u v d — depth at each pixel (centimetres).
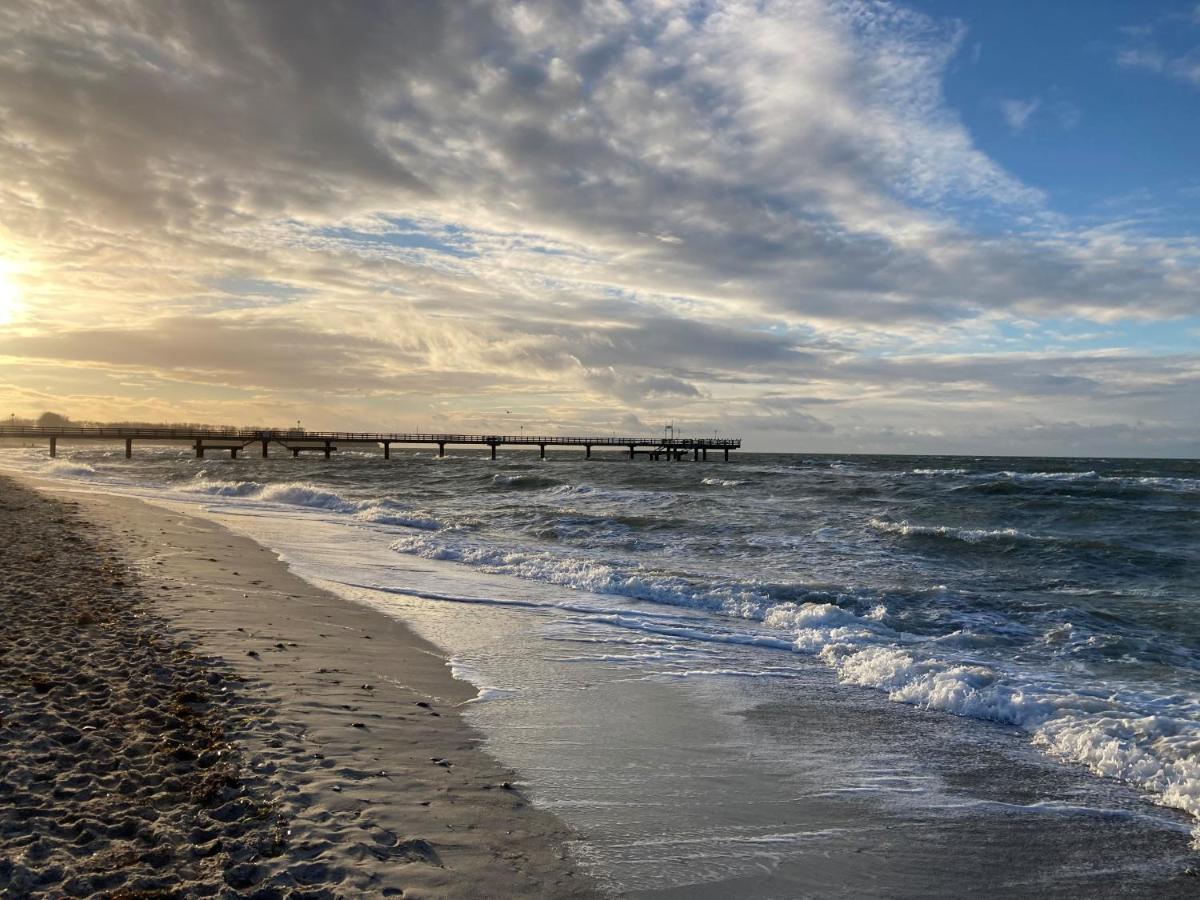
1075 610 1212
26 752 497
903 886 436
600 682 819
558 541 1977
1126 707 746
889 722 729
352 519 2398
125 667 700
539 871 419
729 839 480
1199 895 435
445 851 427
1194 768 594
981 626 1134
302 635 902
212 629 880
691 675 865
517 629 1041
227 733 563
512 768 565
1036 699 763
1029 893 434
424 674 800
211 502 2867
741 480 4331
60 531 1627
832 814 526
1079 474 4391
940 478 4234
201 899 352
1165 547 1866
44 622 839
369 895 370
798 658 961
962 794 570
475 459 9081
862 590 1331
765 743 661
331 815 450
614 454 13288
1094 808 550
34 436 8356
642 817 502
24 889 349
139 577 1167
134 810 434
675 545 1877
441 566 1543
